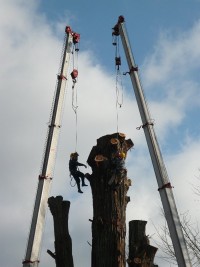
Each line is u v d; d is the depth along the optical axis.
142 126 11.16
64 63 13.19
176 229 9.21
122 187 10.36
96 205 10.23
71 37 13.96
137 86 11.85
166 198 9.73
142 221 10.23
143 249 9.73
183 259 8.77
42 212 10.27
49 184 10.81
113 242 9.62
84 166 11.77
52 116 12.07
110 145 10.70
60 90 12.59
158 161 10.38
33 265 9.41
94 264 9.68
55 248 9.73
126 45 12.74
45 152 11.35
